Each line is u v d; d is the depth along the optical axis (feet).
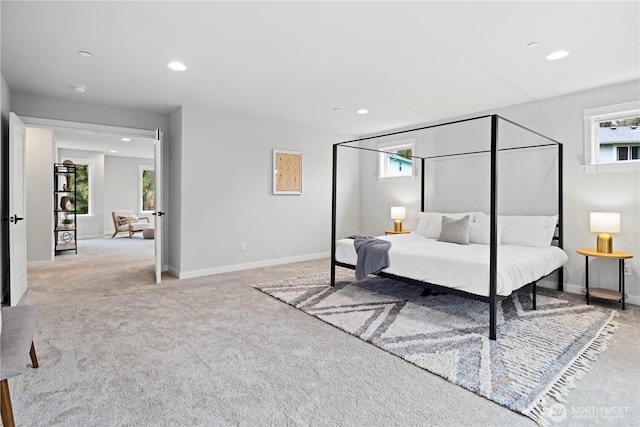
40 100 13.61
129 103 14.66
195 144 15.47
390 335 8.98
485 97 13.61
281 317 10.39
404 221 19.31
